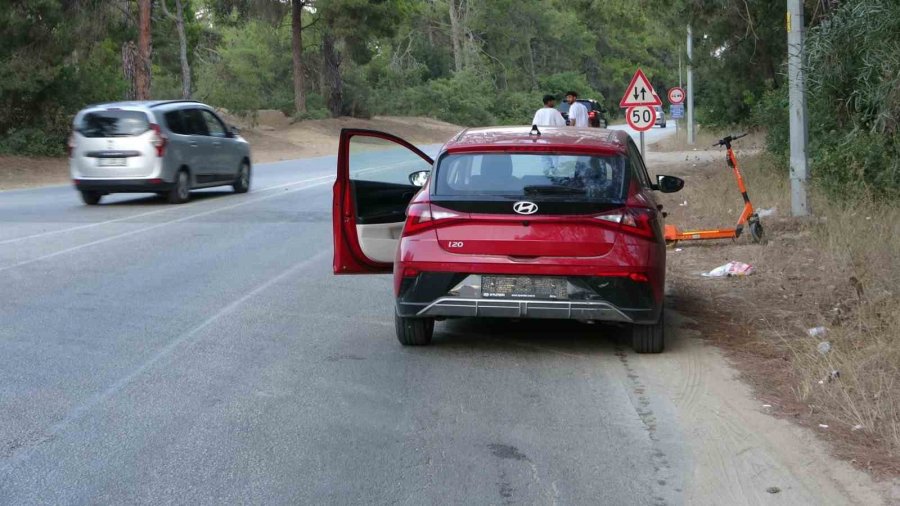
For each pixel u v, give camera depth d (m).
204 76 53.03
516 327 8.89
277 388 6.94
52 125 34.72
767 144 21.83
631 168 7.69
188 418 6.27
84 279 11.23
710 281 10.98
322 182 25.61
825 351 7.37
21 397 6.73
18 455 5.61
